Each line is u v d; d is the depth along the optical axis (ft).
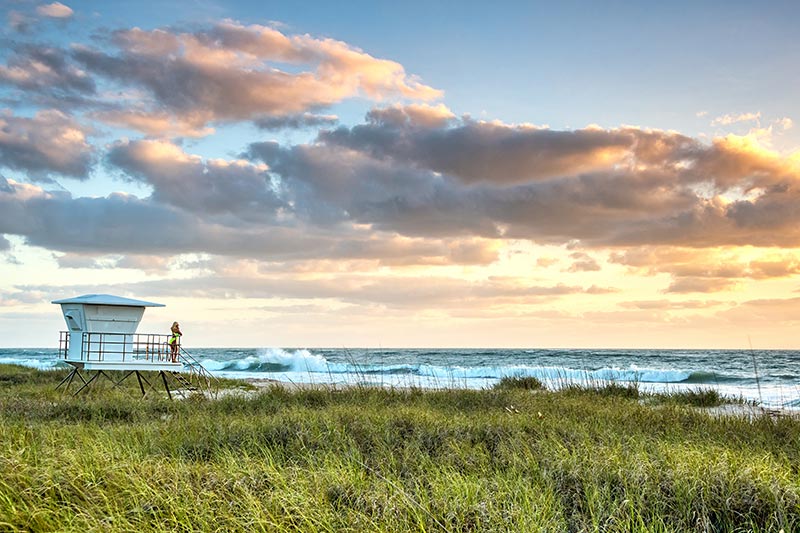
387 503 23.22
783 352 341.82
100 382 86.07
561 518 23.16
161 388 86.22
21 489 23.36
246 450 33.12
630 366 215.51
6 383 87.10
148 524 21.34
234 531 21.03
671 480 26.32
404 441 34.58
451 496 24.47
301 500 22.93
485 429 38.06
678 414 49.49
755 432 41.42
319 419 40.75
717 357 260.62
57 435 36.76
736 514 24.08
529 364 239.30
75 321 71.97
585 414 48.98
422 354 329.11
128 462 27.53
